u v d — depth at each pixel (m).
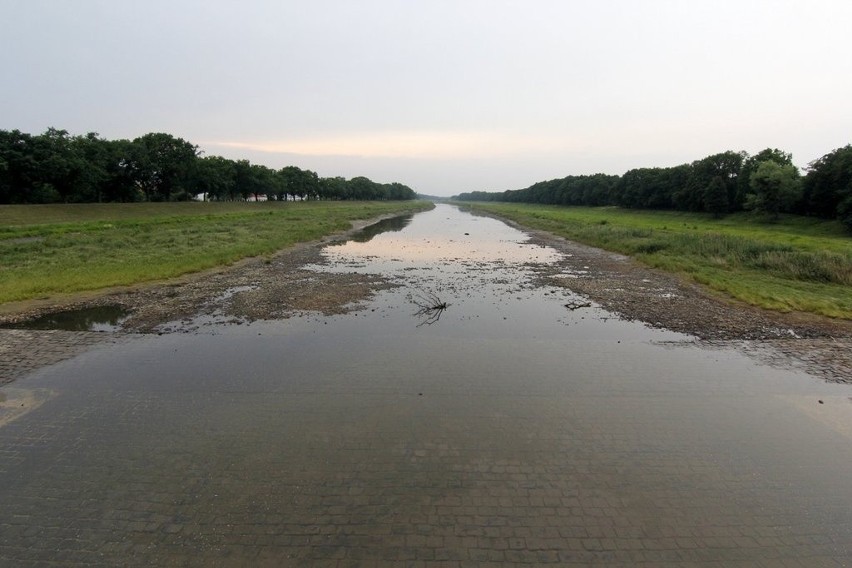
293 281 19.41
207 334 12.16
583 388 9.02
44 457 6.48
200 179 64.81
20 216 37.22
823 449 6.92
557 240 40.28
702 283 19.73
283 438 7.04
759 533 5.22
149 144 59.12
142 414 7.74
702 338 12.29
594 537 5.12
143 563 4.69
